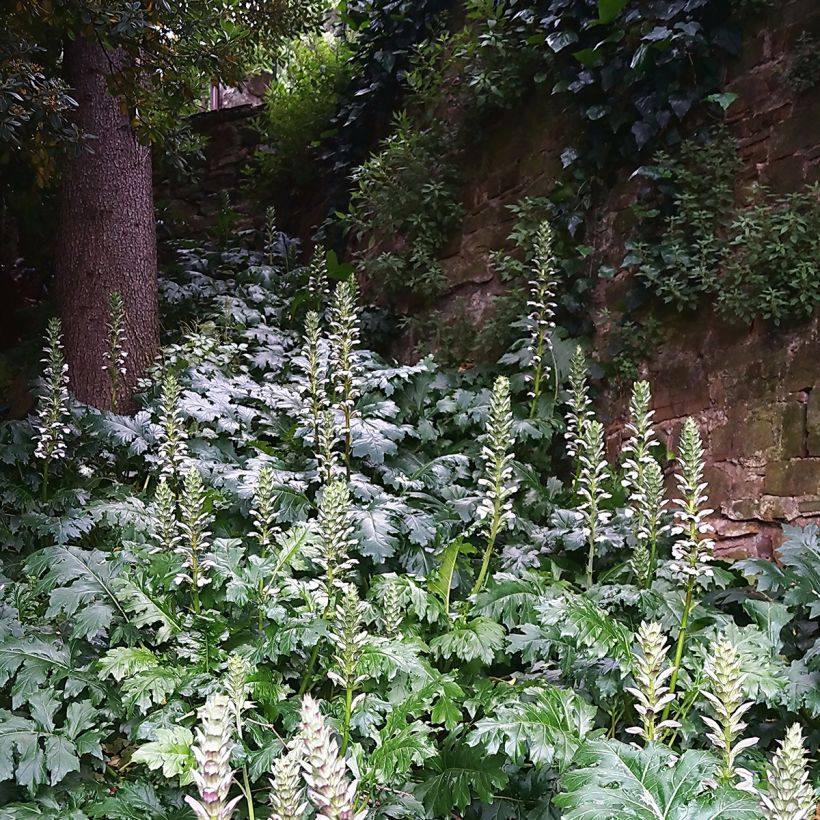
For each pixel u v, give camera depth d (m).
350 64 8.61
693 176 4.82
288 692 2.83
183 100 5.73
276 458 4.79
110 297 6.08
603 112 5.34
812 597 3.06
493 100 6.21
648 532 3.44
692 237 4.82
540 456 5.05
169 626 2.98
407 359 6.78
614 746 1.98
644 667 2.24
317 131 8.85
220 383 5.61
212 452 4.87
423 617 3.25
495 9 6.30
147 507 4.33
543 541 4.19
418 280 6.68
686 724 2.54
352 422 4.72
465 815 2.68
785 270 4.21
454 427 5.27
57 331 4.52
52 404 4.38
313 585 3.10
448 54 6.86
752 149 4.65
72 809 2.48
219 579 3.12
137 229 6.35
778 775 1.47
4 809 2.38
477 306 6.29
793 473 4.09
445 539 4.12
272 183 9.57
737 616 3.59
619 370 5.14
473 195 6.59
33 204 7.11
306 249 8.98
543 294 5.20
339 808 1.25
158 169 9.48
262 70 9.44
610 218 5.48
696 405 4.67
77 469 4.77
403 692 2.90
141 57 5.66
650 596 3.22
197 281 7.84
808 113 4.39
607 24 5.38
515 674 3.31
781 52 4.58
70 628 3.28
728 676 2.00
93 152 5.62
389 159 6.95
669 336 4.93
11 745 2.45
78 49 6.32
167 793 2.61
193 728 2.65
